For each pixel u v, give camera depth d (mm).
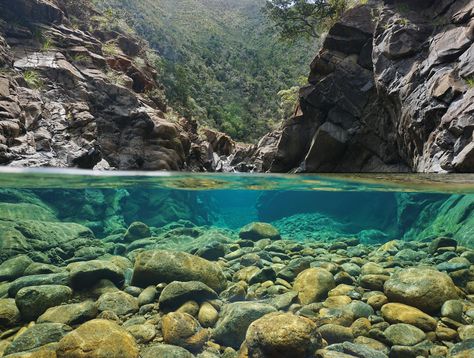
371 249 9727
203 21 154250
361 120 16719
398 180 9711
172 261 6191
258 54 124688
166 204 18328
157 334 4426
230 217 35156
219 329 4395
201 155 29609
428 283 5094
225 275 6691
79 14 28797
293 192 18688
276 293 5711
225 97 94812
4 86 13328
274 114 89500
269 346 3777
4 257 7512
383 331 4441
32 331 4305
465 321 4742
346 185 12562
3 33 18406
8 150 11258
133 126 19109
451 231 10547
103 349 3723
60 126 14664
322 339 4094
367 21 17406
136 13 113375
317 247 10023
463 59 10852
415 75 12594
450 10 13102
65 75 17938
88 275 6000
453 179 8328
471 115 9188
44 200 13273
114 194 16000
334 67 17938
